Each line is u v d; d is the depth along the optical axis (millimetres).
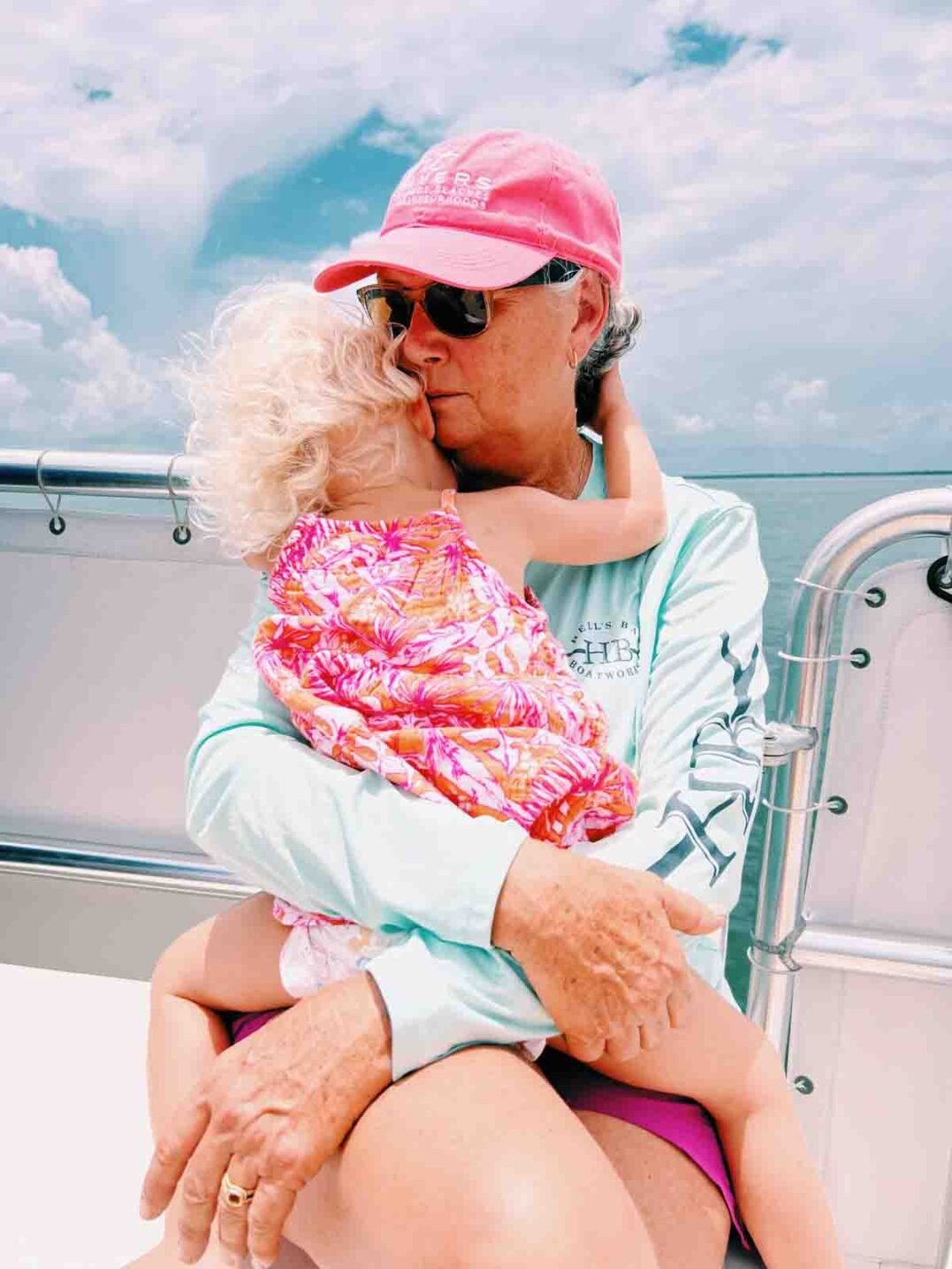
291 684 1170
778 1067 1154
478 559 1186
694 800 1221
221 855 1157
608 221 1390
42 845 2160
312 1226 989
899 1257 1912
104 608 2078
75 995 1901
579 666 1407
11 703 2148
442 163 1318
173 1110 1161
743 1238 1164
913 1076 1858
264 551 1298
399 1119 921
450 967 979
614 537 1351
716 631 1378
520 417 1366
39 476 1925
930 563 1702
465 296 1268
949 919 1806
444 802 1060
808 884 1837
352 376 1239
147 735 2105
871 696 1765
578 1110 1125
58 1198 1453
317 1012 974
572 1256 829
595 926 967
